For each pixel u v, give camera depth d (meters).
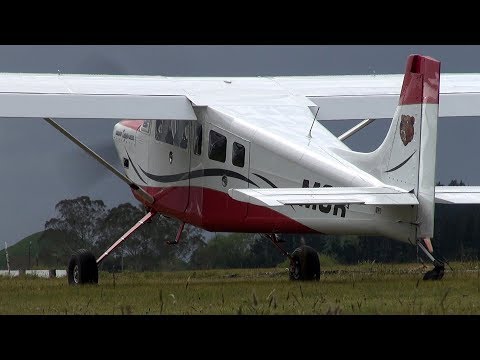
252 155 57.59
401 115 50.91
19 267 99.00
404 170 50.59
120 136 70.88
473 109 64.38
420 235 49.94
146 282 60.47
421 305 38.94
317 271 58.66
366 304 39.75
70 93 61.28
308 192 49.66
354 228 52.75
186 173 62.91
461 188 52.06
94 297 46.22
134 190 65.81
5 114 59.31
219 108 60.38
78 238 100.06
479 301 40.00
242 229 59.16
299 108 60.78
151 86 63.47
